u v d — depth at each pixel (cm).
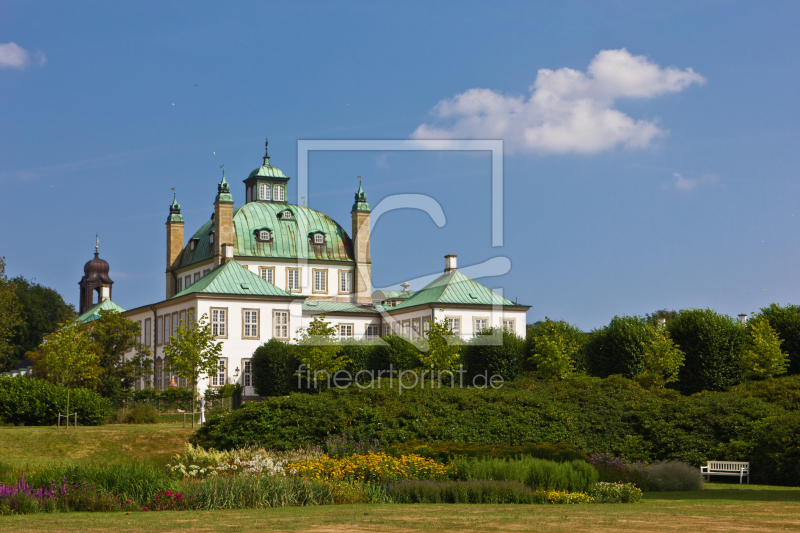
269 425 2986
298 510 1797
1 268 8606
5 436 3594
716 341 5562
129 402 5634
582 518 1628
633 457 3089
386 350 6412
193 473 2289
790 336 5462
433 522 1541
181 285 9556
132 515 1681
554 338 6128
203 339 5197
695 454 3067
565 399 3528
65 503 1794
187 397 5953
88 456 3412
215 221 8738
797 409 3428
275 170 9550
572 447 2747
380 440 2897
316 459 2436
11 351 9156
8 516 1669
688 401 3419
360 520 1576
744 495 2378
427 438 2939
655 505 2009
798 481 2781
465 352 6284
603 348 5956
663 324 5947
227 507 1862
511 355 6338
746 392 3697
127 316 8706
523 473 2214
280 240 9119
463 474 2233
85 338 4844
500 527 1472
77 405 4406
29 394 4303
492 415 3186
